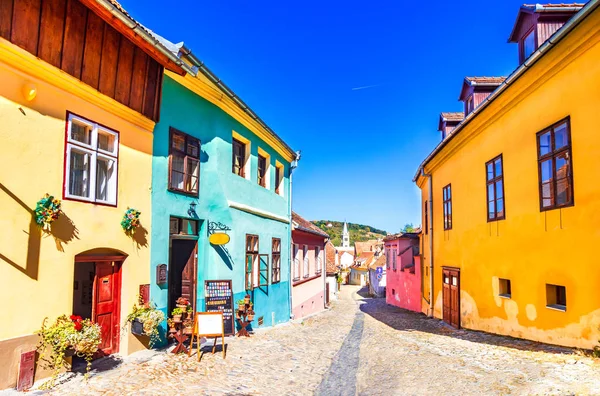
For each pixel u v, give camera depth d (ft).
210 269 34.40
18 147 17.92
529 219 28.89
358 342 36.37
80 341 18.86
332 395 20.26
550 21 29.81
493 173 35.12
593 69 22.26
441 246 52.65
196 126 32.65
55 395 17.40
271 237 47.98
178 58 25.17
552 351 24.27
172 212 29.17
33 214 18.43
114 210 23.43
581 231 23.25
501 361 23.67
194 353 27.17
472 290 40.09
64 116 20.29
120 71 23.59
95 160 22.16
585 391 16.43
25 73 18.28
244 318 35.88
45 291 18.81
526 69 26.94
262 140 46.50
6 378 16.96
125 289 24.35
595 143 22.12
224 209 35.81
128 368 22.12
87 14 20.71
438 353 28.30
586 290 22.81
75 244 20.57
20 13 17.67
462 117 52.75
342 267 275.80
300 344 34.35
